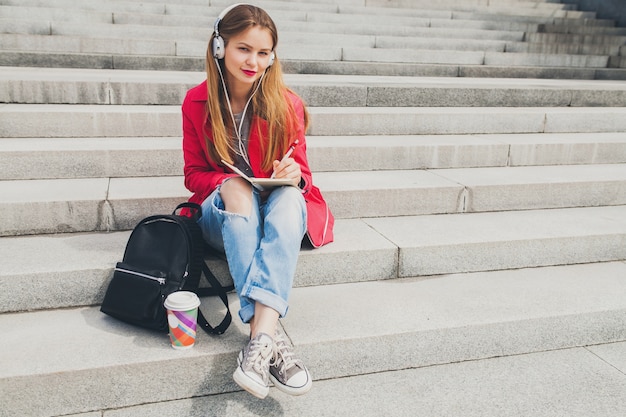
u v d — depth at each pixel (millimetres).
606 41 8453
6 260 2518
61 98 4004
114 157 3309
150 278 2262
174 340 2168
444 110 4586
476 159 3975
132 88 4105
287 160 2346
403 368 2445
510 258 3070
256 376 1944
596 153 4211
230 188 2254
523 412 2189
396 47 7262
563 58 7480
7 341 2195
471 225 3258
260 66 2299
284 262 2127
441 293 2770
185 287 2309
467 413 2168
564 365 2533
